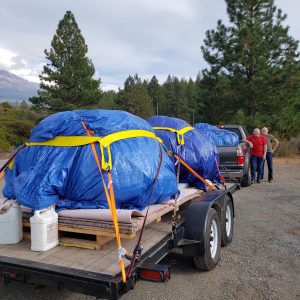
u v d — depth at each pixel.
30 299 4.26
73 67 34.19
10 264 3.43
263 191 11.17
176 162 5.78
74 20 34.50
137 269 3.34
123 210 3.71
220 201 5.53
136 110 78.50
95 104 36.00
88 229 3.74
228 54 21.95
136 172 4.05
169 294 4.36
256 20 21.69
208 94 23.28
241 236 6.58
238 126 13.28
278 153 22.66
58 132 4.14
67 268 3.31
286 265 5.22
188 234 4.67
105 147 3.96
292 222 7.54
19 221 3.97
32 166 4.03
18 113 37.25
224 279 4.77
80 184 3.92
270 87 20.92
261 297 4.28
